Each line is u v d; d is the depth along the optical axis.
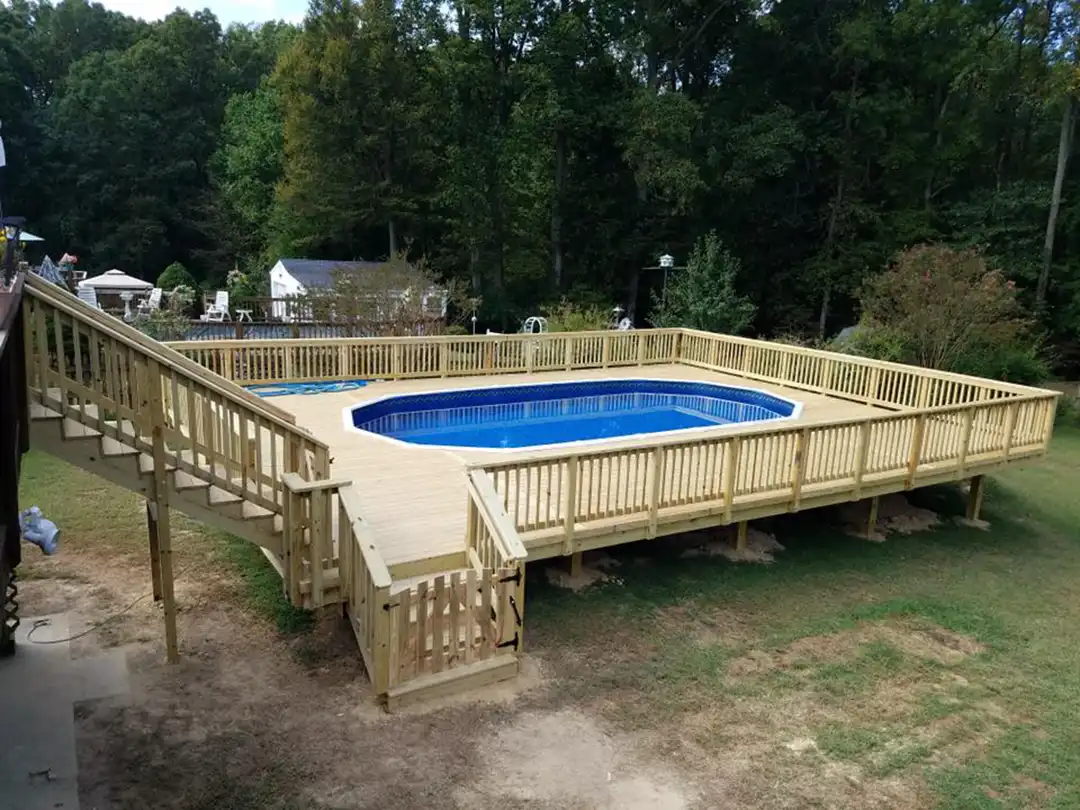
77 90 37.47
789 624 6.52
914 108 25.28
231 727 4.58
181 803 3.92
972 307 15.03
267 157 36.62
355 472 7.79
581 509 6.85
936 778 4.55
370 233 32.25
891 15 25.58
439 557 5.77
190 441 5.21
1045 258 21.86
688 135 25.05
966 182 26.20
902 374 11.72
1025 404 9.82
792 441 7.80
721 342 15.17
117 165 36.94
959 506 10.34
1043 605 7.33
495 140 28.11
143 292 23.45
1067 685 5.77
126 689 4.92
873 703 5.37
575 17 25.70
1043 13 23.30
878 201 26.56
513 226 29.66
